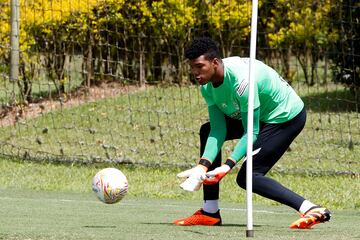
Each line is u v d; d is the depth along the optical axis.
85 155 37.72
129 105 43.59
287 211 25.34
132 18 47.47
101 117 43.25
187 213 23.33
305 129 40.75
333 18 45.81
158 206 25.95
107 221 19.92
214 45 17.17
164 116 43.47
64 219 20.20
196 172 16.66
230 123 18.34
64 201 26.69
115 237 15.37
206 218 19.00
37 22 43.69
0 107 43.09
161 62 49.25
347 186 31.83
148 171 35.09
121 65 48.03
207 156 17.56
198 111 44.12
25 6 43.34
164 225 18.69
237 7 48.50
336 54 44.91
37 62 44.41
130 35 47.72
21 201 26.14
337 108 44.34
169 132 41.28
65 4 44.19
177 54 48.56
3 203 25.19
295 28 49.00
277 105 17.83
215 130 17.95
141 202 27.55
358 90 44.22
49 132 41.38
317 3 48.91
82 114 43.69
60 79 45.56
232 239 15.20
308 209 17.72
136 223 19.33
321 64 56.69
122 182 17.30
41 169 35.03
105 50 47.66
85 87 45.91
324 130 40.72
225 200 29.88
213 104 18.03
